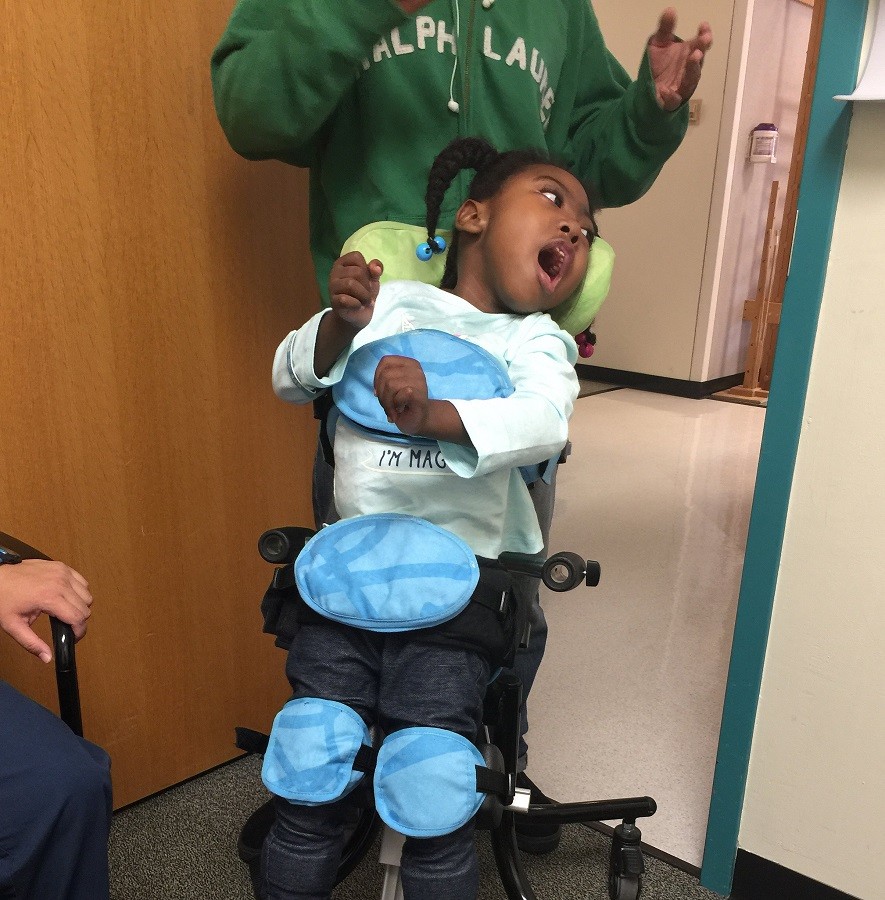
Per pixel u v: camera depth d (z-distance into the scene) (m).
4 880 0.79
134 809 1.42
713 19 4.27
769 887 1.23
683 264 4.69
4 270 1.13
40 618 1.28
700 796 1.49
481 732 0.92
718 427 4.17
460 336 0.85
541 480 1.02
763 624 1.16
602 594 2.34
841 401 1.06
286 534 0.86
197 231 1.31
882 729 1.10
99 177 1.19
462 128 1.08
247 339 1.41
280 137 1.00
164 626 1.41
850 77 0.99
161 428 1.33
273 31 0.93
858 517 1.07
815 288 1.05
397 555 0.79
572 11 1.21
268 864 0.80
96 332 1.23
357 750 0.79
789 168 4.88
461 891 0.78
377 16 0.88
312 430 1.54
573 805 1.21
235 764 1.56
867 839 1.14
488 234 0.91
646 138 1.17
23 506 1.21
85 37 1.14
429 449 0.80
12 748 0.82
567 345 0.89
